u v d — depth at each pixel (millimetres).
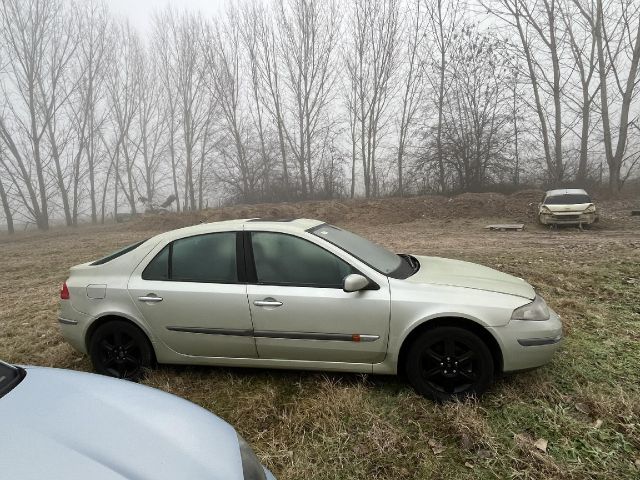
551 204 16469
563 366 3750
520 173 27125
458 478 2533
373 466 2672
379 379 3662
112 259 4020
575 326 4719
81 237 22984
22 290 9055
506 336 3174
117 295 3814
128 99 41094
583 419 3018
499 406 3211
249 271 3615
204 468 1682
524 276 7137
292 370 3914
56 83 35031
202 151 38406
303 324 3432
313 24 30812
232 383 3734
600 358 3887
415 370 3326
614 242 11219
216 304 3586
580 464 2564
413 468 2639
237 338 3586
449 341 3271
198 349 3713
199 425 1983
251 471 1812
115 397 2086
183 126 38719
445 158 26750
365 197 30500
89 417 1876
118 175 42594
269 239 3658
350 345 3383
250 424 3184
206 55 33969
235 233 3732
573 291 6199
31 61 33500
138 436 1790
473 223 19516
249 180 33500
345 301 3352
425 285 3367
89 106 37781
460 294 3287
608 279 6695
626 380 3486
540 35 26203
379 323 3311
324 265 3516
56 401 1976
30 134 34500
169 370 4000
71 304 3953
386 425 3020
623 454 2645
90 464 1567
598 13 24203
